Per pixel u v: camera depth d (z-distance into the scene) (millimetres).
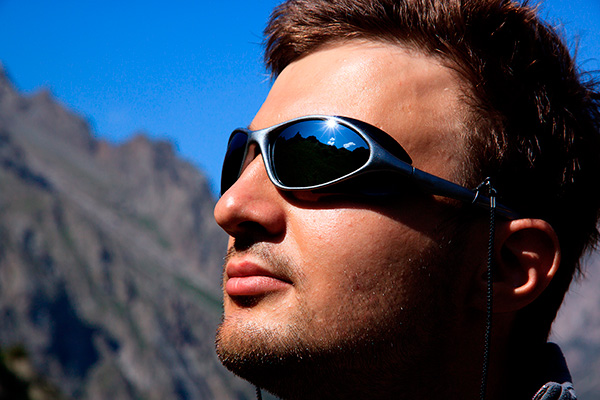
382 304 448
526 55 503
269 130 480
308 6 534
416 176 461
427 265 458
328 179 458
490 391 489
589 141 522
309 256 450
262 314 451
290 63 541
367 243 450
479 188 474
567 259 518
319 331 443
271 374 451
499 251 483
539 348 511
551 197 502
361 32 509
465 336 474
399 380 458
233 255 472
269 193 469
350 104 482
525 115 495
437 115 483
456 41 495
